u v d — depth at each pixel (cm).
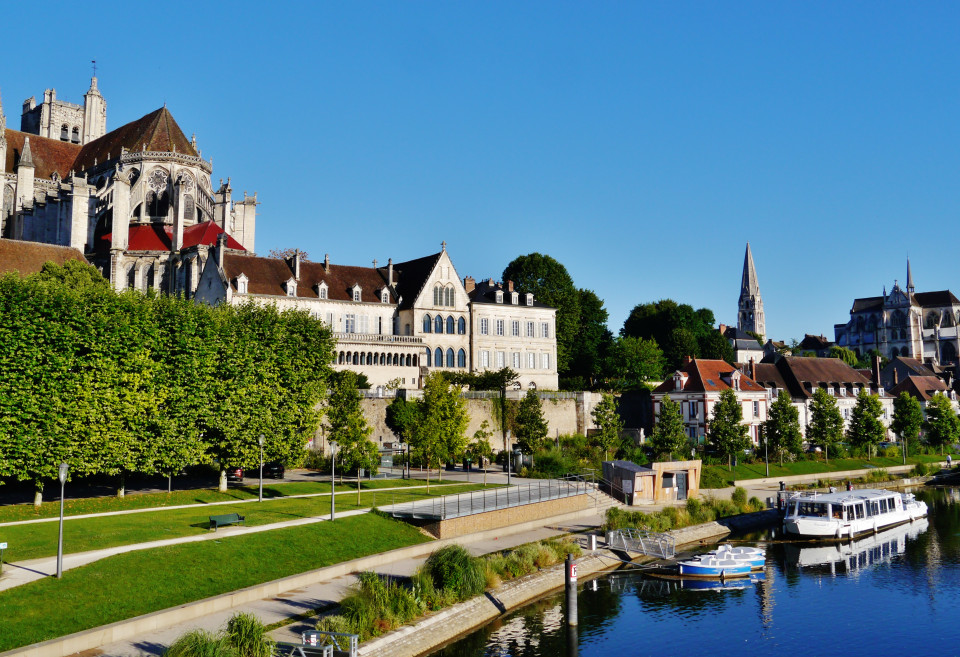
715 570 5044
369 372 9262
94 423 4728
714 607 4462
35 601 3042
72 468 4647
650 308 14600
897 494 7131
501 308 10625
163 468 5369
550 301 11669
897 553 5844
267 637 2967
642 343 12406
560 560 4944
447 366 10112
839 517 6412
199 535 4091
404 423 7694
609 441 8525
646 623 4153
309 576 3875
